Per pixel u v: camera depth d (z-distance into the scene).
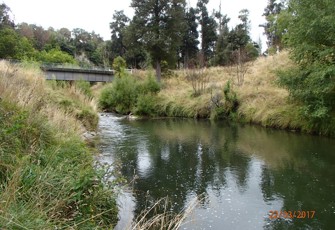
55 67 27.78
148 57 34.41
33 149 4.30
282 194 5.99
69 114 9.51
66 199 3.46
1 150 3.81
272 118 14.62
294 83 12.59
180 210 5.18
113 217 4.43
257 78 21.53
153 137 12.11
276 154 9.18
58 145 5.06
